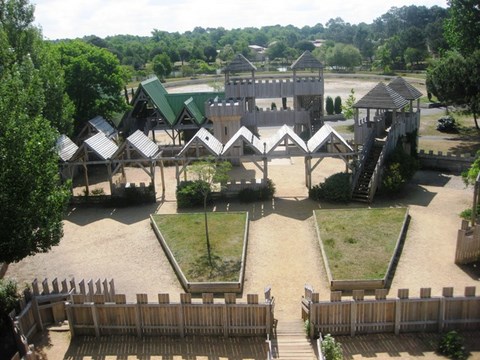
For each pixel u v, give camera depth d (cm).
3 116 2448
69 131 4791
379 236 3244
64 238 3572
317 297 2320
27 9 4516
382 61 13812
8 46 4131
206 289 2747
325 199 4019
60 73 4756
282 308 2573
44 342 2427
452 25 6419
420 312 2334
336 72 13850
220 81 12462
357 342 2295
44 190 2556
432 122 6750
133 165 5359
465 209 3719
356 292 2306
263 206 3991
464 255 2920
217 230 3447
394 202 3950
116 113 6034
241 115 5147
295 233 3456
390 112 4888
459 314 2334
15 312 2436
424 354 2194
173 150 5400
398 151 4231
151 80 6128
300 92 5628
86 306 2417
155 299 2697
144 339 2409
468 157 4628
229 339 2373
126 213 4003
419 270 2875
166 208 4066
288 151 4109
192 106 5797
